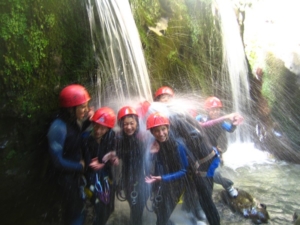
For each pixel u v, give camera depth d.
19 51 3.50
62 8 4.11
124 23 5.11
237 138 7.04
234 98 7.44
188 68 6.37
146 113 4.28
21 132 3.64
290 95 7.61
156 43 5.75
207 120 4.32
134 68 5.17
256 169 5.96
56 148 3.14
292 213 4.41
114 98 4.88
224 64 7.36
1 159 3.49
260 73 8.02
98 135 3.38
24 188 3.77
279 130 7.38
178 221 3.93
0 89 3.36
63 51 4.12
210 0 7.15
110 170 3.51
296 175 5.74
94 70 4.57
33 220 3.73
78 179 3.41
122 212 4.11
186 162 3.50
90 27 4.54
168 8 6.32
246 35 8.84
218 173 4.38
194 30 6.64
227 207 4.34
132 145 3.54
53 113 3.83
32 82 3.67
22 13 3.56
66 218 3.49
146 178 3.46
